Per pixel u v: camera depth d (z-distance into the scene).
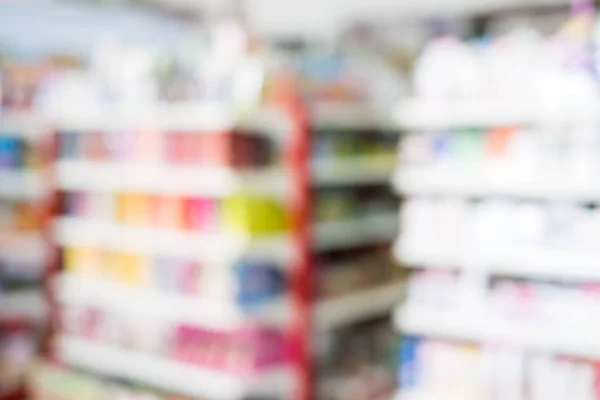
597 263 3.23
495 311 3.54
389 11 5.63
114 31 6.09
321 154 4.51
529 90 3.39
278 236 4.40
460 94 3.58
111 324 5.05
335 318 4.65
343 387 4.80
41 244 5.57
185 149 4.45
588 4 3.87
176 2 6.35
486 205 3.58
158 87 4.56
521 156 3.44
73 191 5.26
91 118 4.91
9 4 5.59
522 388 3.46
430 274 3.78
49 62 5.77
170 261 4.61
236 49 4.56
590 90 3.22
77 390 4.99
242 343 4.38
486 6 5.20
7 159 5.51
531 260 3.40
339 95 4.60
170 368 4.63
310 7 6.04
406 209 3.83
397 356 5.11
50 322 5.35
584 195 3.29
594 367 3.30
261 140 4.46
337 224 4.66
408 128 4.38
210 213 4.39
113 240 4.88
